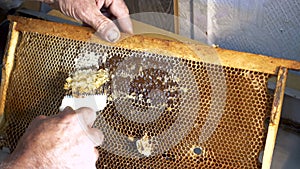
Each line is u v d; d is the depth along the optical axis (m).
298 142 0.69
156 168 0.60
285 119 0.71
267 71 0.54
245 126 0.56
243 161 0.57
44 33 0.64
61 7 0.69
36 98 0.65
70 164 0.51
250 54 0.55
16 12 0.90
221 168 0.58
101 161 0.62
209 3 0.82
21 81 0.66
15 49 0.66
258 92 0.56
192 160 0.59
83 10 0.64
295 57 0.75
